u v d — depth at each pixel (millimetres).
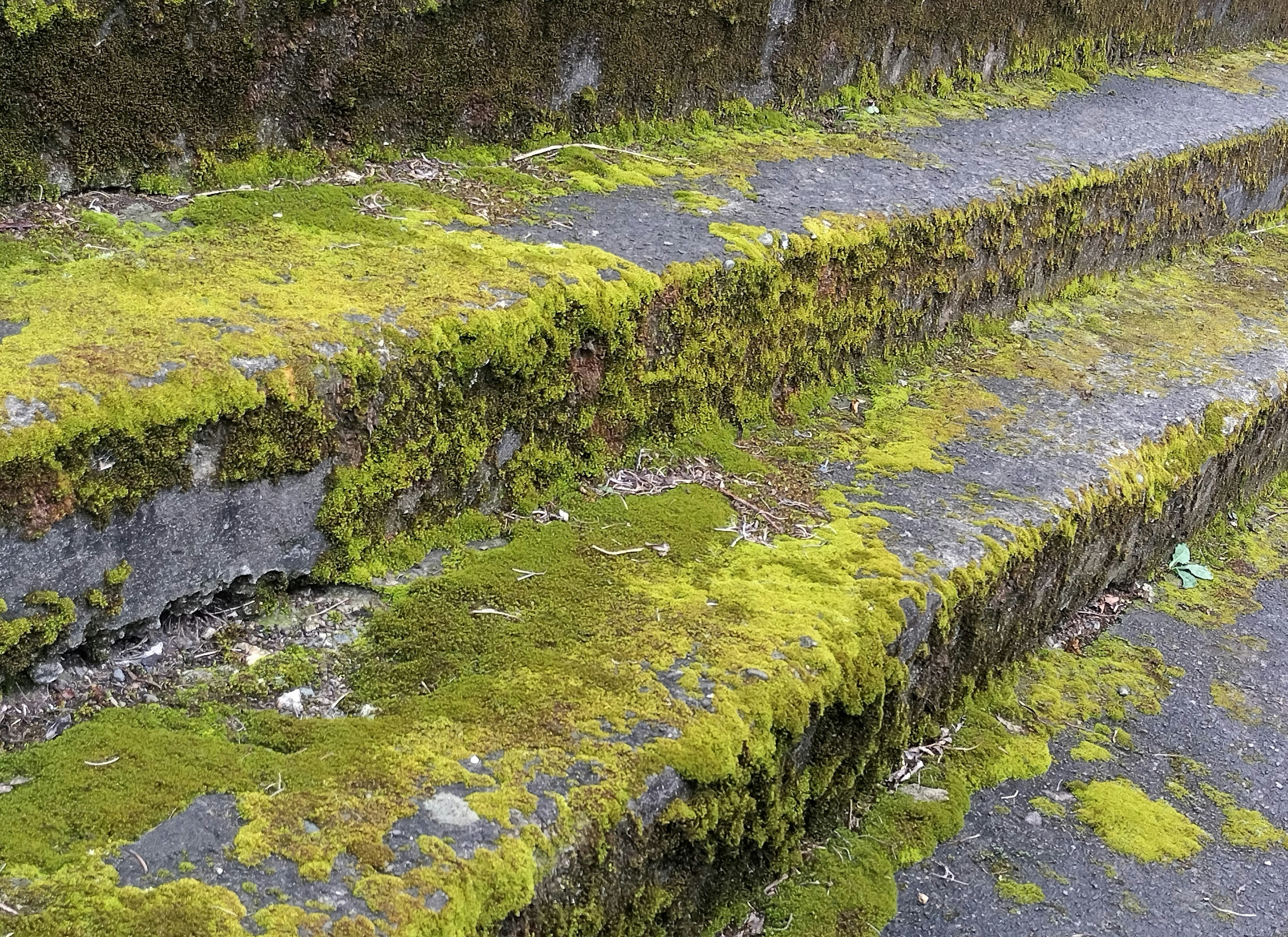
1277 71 7949
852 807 3029
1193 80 7352
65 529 2131
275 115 3365
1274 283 5902
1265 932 2918
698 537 3053
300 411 2410
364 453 2592
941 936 2758
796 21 4988
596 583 2783
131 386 2182
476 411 2826
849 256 3936
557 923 2016
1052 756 3420
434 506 2824
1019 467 3766
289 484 2477
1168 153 5648
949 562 3139
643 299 3189
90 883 1763
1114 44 7230
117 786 1985
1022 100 6215
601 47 4230
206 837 1892
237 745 2154
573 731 2258
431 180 3660
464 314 2738
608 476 3289
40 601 2127
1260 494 5156
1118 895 2969
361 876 1852
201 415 2248
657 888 2295
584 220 3594
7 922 1669
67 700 2217
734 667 2514
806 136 4992
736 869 2582
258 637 2500
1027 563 3402
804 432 3830
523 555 2861
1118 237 5504
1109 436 4066
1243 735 3666
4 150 2812
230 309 2561
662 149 4461
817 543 3123
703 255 3465
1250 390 4613
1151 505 4039
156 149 3100
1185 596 4359
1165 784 3396
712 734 2314
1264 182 6613
